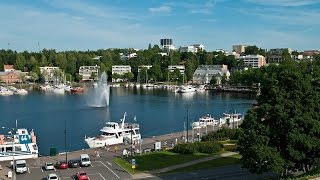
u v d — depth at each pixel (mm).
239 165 95875
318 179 67250
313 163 77000
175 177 87500
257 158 73562
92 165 99312
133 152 113312
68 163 98250
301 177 70812
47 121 191750
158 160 102250
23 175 90938
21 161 95250
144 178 87312
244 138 78000
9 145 107750
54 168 96562
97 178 87812
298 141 73562
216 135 126375
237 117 179625
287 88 80125
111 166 98062
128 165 98375
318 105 78000
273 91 79312
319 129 74562
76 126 178500
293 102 77312
